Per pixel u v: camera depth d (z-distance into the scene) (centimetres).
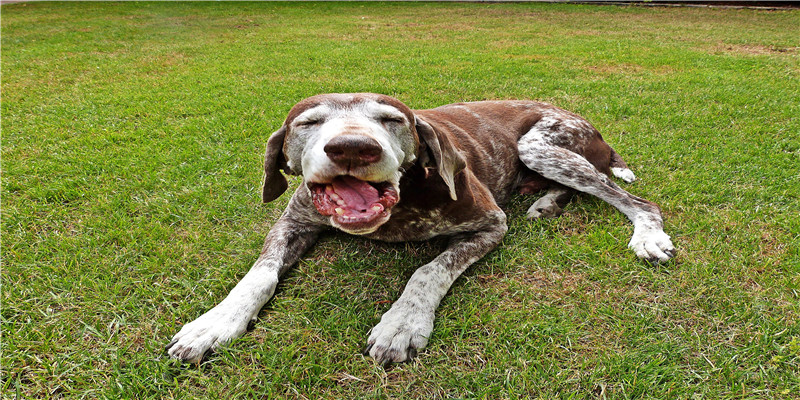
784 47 269
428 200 81
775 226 90
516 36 328
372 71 218
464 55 256
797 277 77
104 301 75
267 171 81
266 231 93
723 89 175
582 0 526
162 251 85
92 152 125
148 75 216
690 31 335
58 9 511
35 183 110
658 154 119
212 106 162
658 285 77
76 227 94
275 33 348
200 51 275
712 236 88
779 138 129
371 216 65
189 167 114
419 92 179
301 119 74
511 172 104
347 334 70
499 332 69
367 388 63
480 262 84
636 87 181
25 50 279
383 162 64
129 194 105
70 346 68
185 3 570
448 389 62
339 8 520
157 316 73
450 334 69
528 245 88
